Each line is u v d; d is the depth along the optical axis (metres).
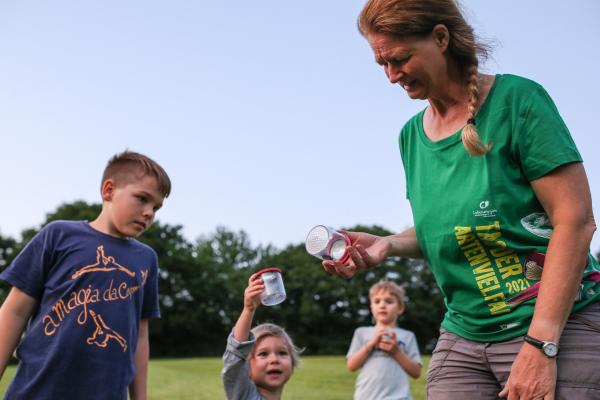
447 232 2.37
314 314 59.41
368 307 60.44
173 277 60.91
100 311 2.81
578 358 2.09
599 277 2.23
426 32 2.25
